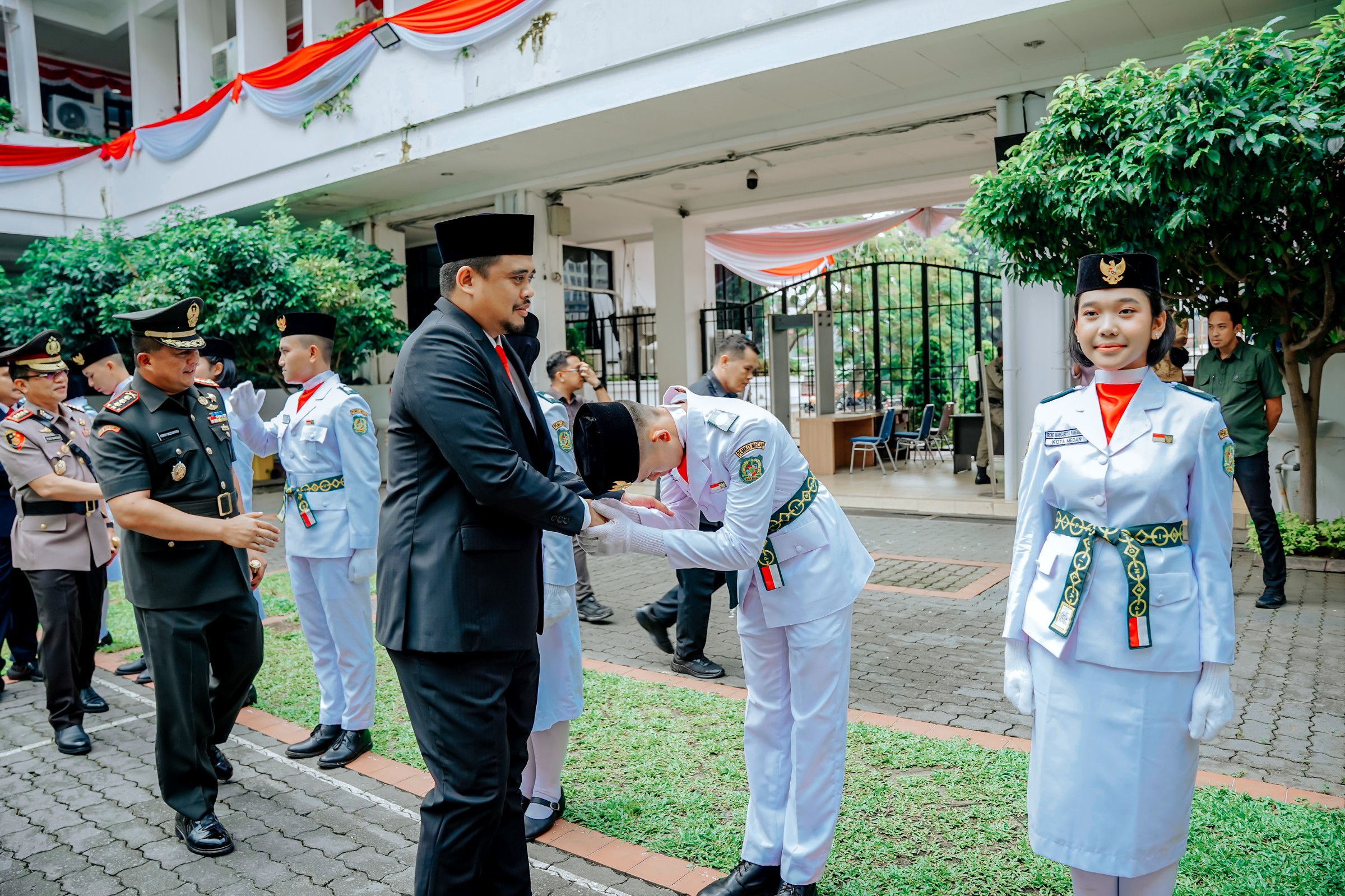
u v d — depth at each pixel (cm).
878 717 409
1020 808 315
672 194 1370
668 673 491
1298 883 260
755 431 257
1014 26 762
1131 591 210
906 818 314
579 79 988
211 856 320
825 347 1317
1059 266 690
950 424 1513
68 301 1256
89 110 1991
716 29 879
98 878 308
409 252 1727
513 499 221
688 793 343
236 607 349
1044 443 229
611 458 241
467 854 230
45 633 429
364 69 1183
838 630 267
